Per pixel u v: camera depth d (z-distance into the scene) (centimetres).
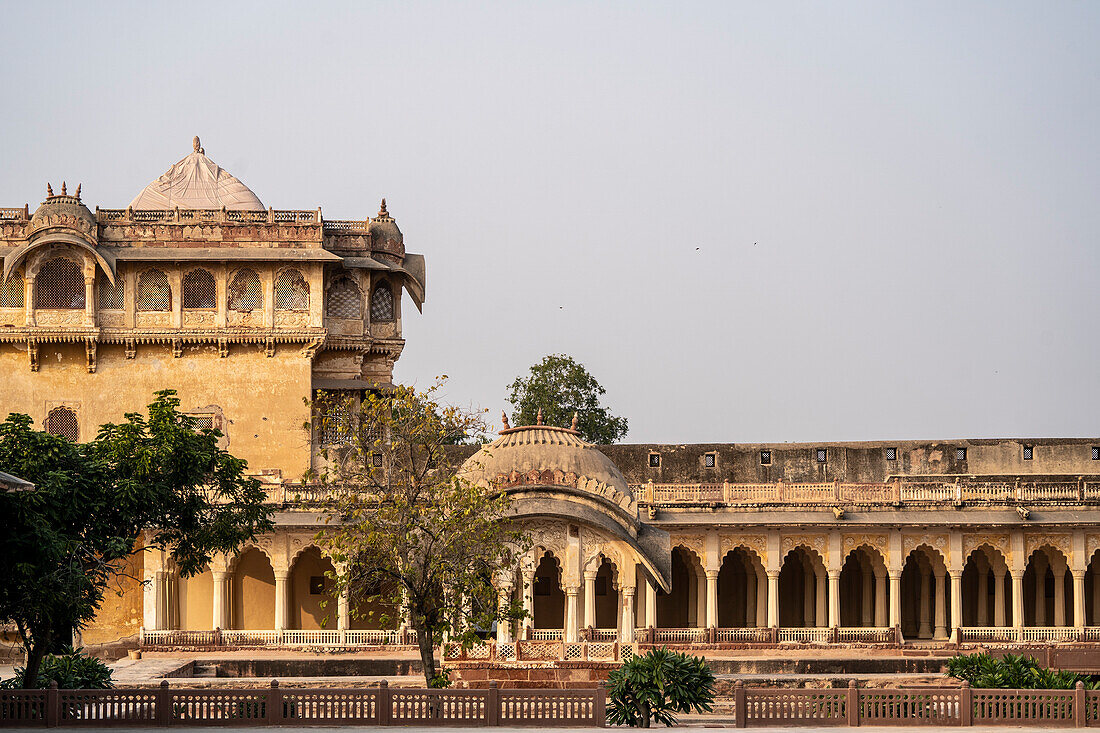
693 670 3269
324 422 4128
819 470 5462
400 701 2994
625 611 4150
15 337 5362
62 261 5412
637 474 5456
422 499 3816
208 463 3703
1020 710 2988
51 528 3212
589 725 3005
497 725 2994
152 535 4834
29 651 3300
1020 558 5041
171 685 4009
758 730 2980
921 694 3017
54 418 5422
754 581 5331
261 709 2984
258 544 4909
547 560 5300
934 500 5066
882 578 5162
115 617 5103
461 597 3647
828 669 4491
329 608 5178
